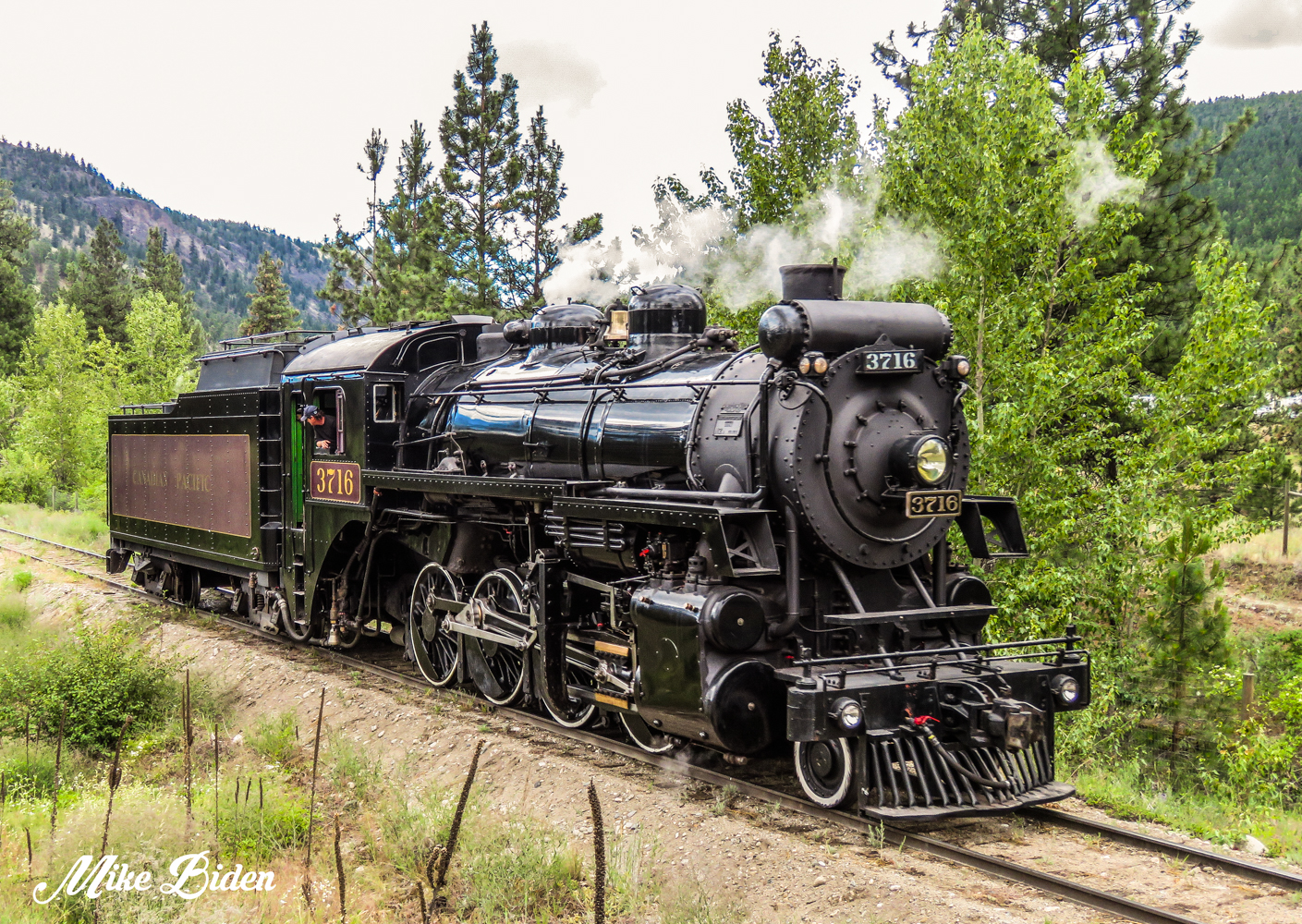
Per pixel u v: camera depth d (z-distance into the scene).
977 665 6.64
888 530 6.98
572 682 8.49
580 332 9.81
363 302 27.30
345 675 11.01
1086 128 11.88
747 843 6.20
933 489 6.86
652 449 7.73
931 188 12.17
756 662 6.63
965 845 6.19
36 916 5.79
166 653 12.62
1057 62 17.69
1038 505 11.68
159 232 69.06
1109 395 12.28
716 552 6.48
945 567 7.41
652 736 7.55
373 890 6.34
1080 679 6.94
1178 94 17.73
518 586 8.91
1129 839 6.28
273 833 7.08
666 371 8.20
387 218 27.77
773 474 6.76
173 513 15.03
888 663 6.75
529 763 7.87
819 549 6.82
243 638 13.04
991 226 11.60
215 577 15.62
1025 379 11.60
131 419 16.58
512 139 25.06
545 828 6.80
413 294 24.00
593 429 8.34
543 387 9.09
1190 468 12.16
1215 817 7.14
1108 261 15.55
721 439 7.18
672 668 6.83
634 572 8.03
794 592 6.68
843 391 6.81
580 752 8.02
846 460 6.75
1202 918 5.23
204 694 10.51
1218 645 12.27
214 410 13.63
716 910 5.58
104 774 8.69
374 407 10.60
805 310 6.75
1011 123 11.68
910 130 12.25
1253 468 12.15
